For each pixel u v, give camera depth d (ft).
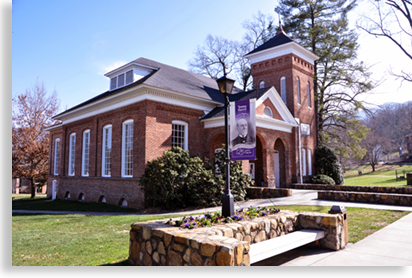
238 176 52.29
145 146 51.06
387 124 218.38
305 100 86.17
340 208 22.90
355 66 98.58
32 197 102.12
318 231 21.71
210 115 61.87
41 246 23.70
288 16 106.73
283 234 21.61
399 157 250.16
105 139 64.34
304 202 46.19
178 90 57.26
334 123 110.32
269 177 64.85
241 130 29.96
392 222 30.53
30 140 98.58
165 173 47.11
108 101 60.90
